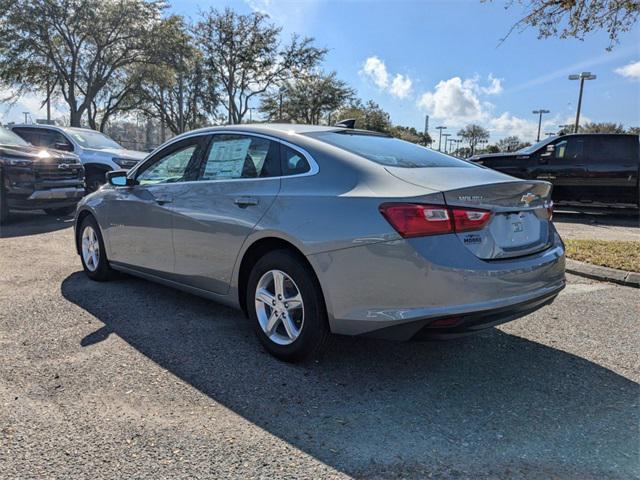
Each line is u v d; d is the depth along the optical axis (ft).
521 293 10.13
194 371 10.86
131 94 104.17
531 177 40.06
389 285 9.52
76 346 12.00
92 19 82.94
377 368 11.28
